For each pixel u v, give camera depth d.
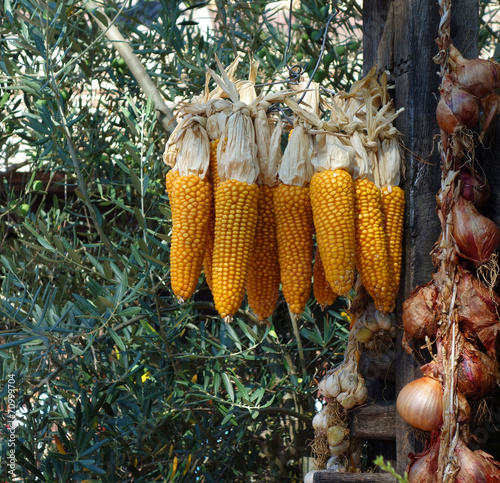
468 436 1.36
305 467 2.10
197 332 2.67
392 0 1.64
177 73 2.88
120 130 3.02
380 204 1.45
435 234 1.55
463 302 1.39
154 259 2.14
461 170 1.44
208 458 2.56
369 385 1.72
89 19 2.98
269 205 1.47
